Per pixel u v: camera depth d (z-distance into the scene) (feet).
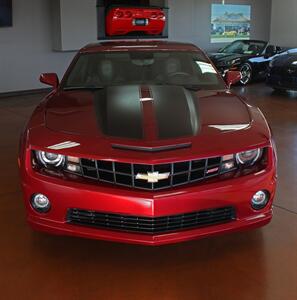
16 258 8.57
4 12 27.94
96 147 7.77
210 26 39.27
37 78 30.76
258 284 7.73
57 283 7.76
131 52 12.34
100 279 7.90
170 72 11.84
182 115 8.68
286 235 9.50
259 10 42.96
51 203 7.93
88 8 30.66
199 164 7.83
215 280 7.87
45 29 30.48
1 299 7.29
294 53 28.40
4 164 14.37
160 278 7.94
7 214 10.52
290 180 12.76
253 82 34.91
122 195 7.57
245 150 8.04
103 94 9.92
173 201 7.62
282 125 19.95
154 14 32.63
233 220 8.20
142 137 7.93
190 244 9.12
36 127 8.64
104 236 7.86
